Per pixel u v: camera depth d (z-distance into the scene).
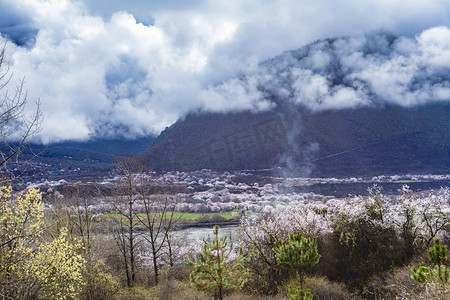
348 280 17.56
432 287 7.36
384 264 17.22
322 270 18.61
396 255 17.33
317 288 15.98
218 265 12.79
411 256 17.38
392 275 15.42
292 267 12.47
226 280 12.86
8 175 8.76
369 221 19.12
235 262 13.80
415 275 7.75
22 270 9.17
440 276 7.23
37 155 8.33
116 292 17.47
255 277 18.70
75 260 9.80
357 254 18.45
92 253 19.77
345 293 15.62
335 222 19.80
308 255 12.23
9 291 8.77
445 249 7.36
